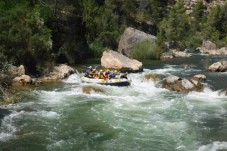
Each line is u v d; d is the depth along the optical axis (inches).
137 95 1162.6
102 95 1155.3
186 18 3351.4
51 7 1830.7
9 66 1249.4
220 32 3572.8
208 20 3624.5
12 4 1592.0
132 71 1557.6
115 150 726.5
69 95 1141.1
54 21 1769.2
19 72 1311.5
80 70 1566.2
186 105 1047.0
